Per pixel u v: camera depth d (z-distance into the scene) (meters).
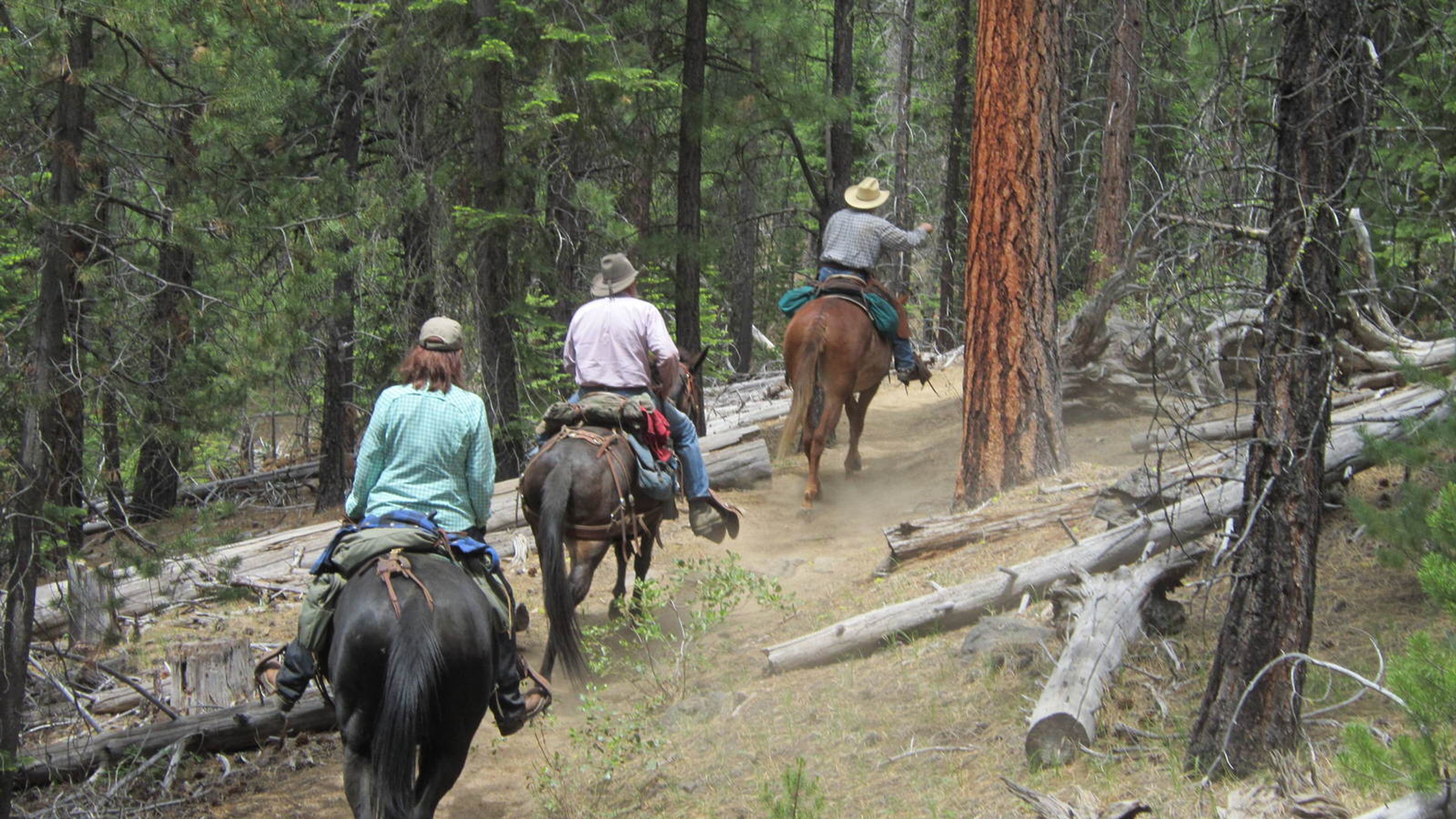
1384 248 9.28
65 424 7.57
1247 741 5.04
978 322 10.40
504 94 15.29
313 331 10.19
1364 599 6.72
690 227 16.16
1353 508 5.90
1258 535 5.03
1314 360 4.95
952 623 7.78
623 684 8.37
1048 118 10.16
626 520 8.01
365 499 5.86
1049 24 10.11
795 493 13.26
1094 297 13.05
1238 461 7.90
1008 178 10.16
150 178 8.66
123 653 9.29
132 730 7.79
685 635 8.44
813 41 17.81
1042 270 10.23
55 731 8.30
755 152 24.02
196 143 8.63
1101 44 16.41
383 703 4.82
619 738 6.81
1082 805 4.96
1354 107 4.94
